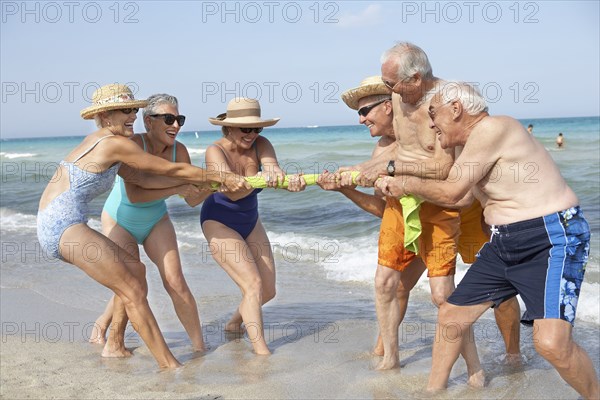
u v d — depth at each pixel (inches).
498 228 157.6
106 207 215.6
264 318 256.5
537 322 151.9
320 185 195.8
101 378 194.2
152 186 203.5
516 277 156.9
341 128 2245.3
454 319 167.5
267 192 590.2
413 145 177.8
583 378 150.6
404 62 167.0
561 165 706.8
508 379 183.8
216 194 215.2
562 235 151.1
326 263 338.0
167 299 284.4
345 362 201.9
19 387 187.9
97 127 198.4
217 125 211.3
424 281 292.0
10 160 1550.2
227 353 214.8
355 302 272.2
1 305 278.1
